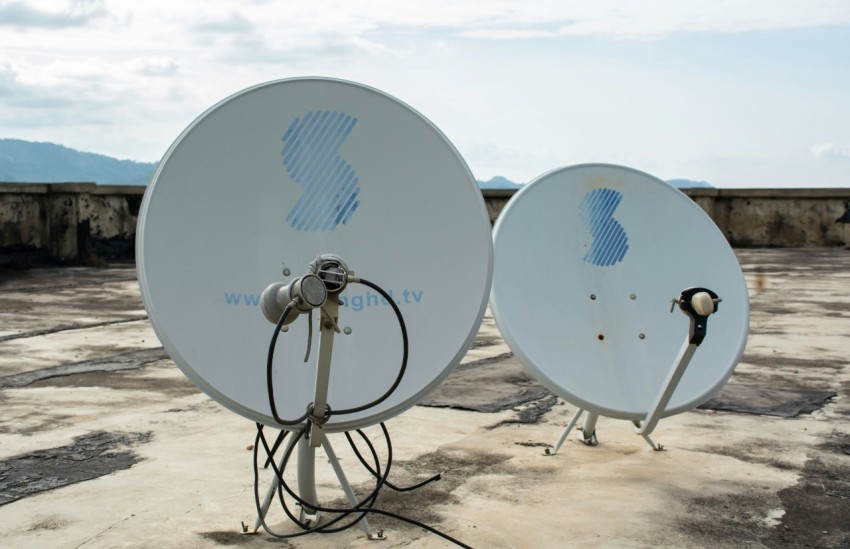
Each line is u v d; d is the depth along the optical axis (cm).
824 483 381
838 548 314
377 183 316
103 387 564
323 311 270
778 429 465
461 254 315
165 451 421
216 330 288
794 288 1152
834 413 499
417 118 320
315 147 310
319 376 276
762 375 603
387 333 309
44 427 464
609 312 387
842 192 1862
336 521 322
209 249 293
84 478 381
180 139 292
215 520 332
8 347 715
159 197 287
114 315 912
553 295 381
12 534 319
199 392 550
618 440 445
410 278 316
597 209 401
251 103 302
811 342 741
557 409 510
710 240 405
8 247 1474
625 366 377
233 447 428
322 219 311
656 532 326
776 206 1903
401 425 471
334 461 321
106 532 321
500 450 427
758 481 382
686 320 393
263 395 290
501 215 388
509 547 312
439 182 319
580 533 325
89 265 1528
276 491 362
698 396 371
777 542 319
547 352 368
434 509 348
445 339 310
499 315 368
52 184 1523
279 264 304
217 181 296
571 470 397
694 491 370
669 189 412
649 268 398
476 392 553
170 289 283
